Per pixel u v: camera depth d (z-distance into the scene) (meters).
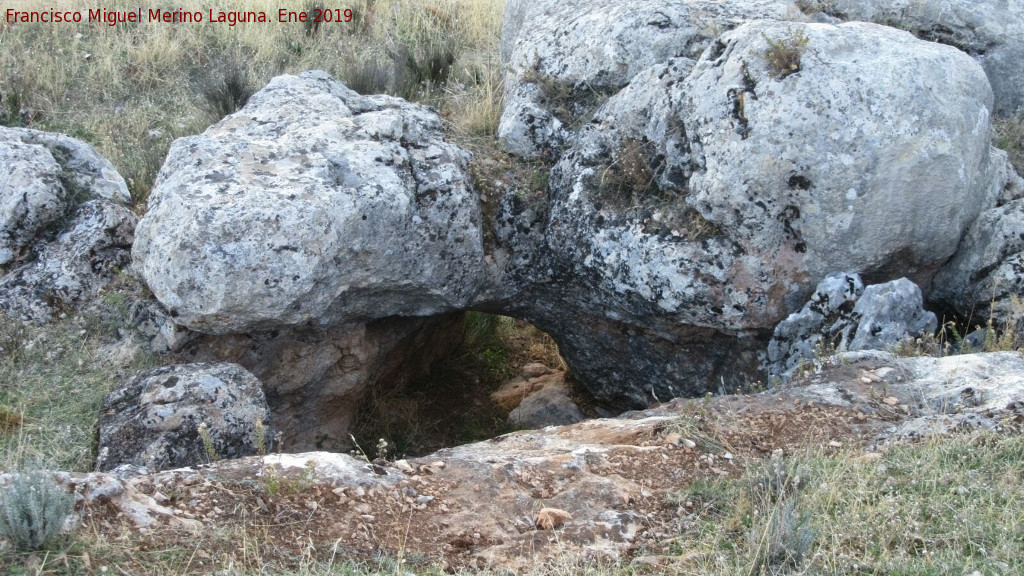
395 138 6.20
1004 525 3.24
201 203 5.31
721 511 3.59
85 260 6.01
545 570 3.14
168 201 5.43
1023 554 3.06
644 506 3.69
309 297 5.50
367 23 10.52
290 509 3.42
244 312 5.35
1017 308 5.38
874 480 3.63
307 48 10.00
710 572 3.06
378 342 6.79
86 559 2.87
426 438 7.48
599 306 6.47
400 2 11.03
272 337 6.00
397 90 8.98
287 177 5.56
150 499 3.32
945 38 7.55
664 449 4.13
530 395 8.02
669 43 6.81
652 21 6.86
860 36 5.70
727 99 5.60
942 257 5.90
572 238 6.22
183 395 5.00
